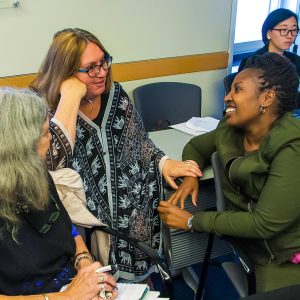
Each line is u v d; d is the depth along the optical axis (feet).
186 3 8.98
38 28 7.50
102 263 5.06
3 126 3.23
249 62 4.52
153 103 8.54
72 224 4.61
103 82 4.94
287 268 4.48
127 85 8.96
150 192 5.62
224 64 10.12
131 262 5.45
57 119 4.50
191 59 9.53
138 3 8.39
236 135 4.93
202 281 5.74
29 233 3.75
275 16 8.91
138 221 5.53
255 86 4.25
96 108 5.15
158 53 9.12
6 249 3.56
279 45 9.05
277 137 4.12
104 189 5.22
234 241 4.57
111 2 8.07
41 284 3.89
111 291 3.94
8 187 3.27
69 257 4.24
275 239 4.41
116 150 5.30
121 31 8.45
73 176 4.61
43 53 7.72
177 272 6.77
